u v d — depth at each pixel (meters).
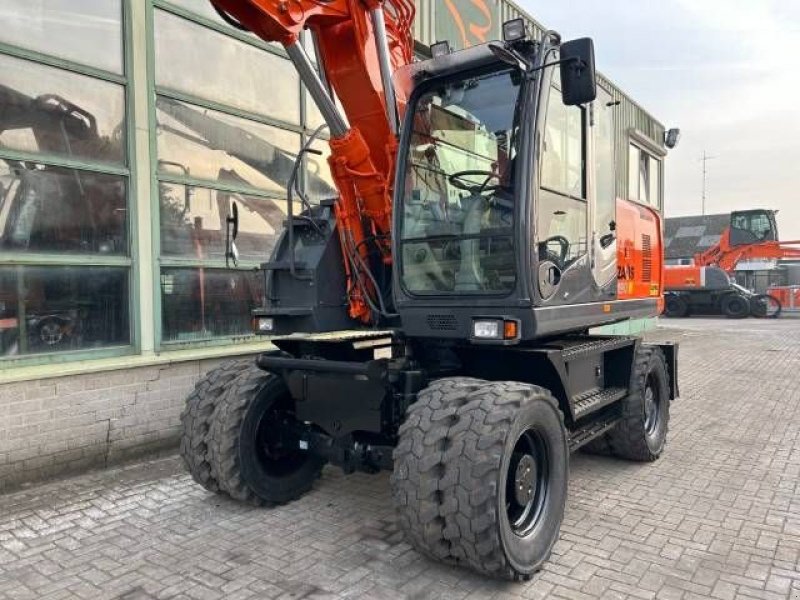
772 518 4.04
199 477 4.11
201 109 5.67
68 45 4.77
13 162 4.47
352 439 3.91
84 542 3.67
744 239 25.05
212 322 5.77
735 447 5.66
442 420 3.11
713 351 12.35
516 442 3.15
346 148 3.86
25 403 4.44
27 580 3.23
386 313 4.16
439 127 3.81
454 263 3.72
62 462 4.65
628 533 3.81
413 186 3.89
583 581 3.22
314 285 4.09
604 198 4.64
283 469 4.30
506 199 3.56
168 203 5.42
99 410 4.84
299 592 3.11
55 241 4.70
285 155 6.46
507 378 4.08
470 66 3.69
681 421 6.61
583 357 4.27
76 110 4.81
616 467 5.10
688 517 4.05
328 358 3.98
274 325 4.14
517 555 3.11
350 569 3.34
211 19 5.72
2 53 4.41
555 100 3.80
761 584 3.19
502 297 3.53
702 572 3.32
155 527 3.88
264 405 4.16
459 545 2.98
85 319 4.89
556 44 3.73
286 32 3.33
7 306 4.46
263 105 6.24
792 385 8.62
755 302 22.67
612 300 4.73
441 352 4.21
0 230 4.41
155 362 5.16
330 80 3.94
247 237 6.09
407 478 3.04
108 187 5.02
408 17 4.52
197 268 5.65
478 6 9.23
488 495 2.91
